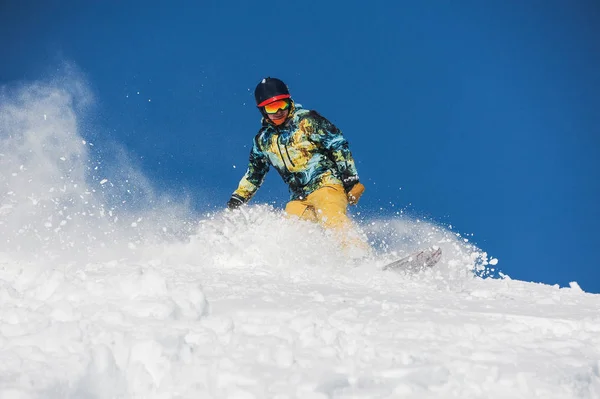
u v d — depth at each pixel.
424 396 8.00
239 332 9.57
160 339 8.52
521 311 13.13
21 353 7.91
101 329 8.70
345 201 22.89
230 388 7.71
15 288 11.32
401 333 10.05
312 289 14.30
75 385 7.52
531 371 8.64
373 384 8.12
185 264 18.17
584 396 8.38
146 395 7.79
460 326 10.55
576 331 10.94
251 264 19.92
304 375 7.99
